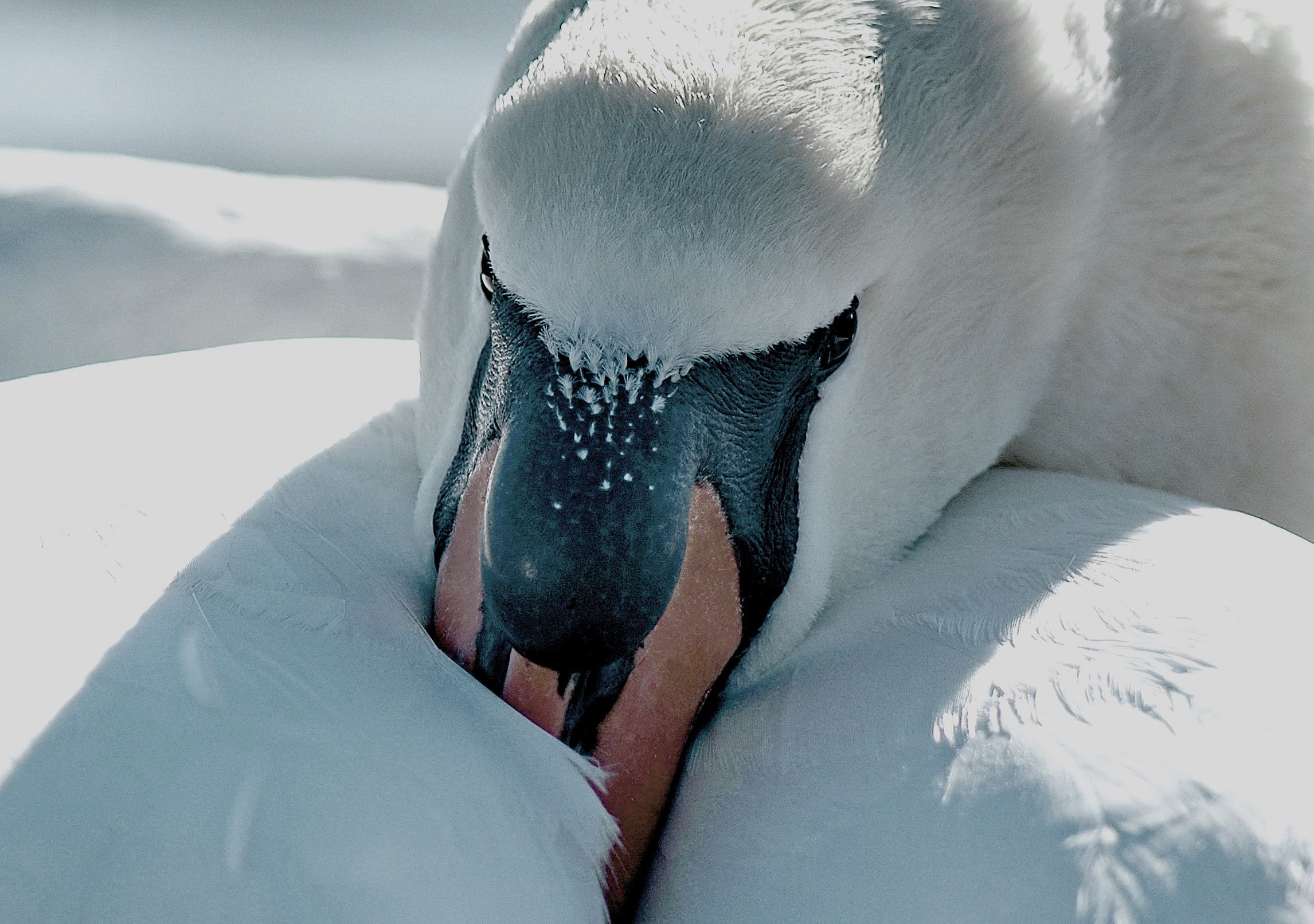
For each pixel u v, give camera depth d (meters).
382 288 8.49
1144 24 5.76
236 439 4.91
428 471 4.79
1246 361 5.89
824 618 4.75
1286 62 5.77
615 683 4.23
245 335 8.34
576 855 3.90
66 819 3.56
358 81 18.61
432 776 3.76
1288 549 4.53
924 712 4.03
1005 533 4.92
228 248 8.48
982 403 5.22
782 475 4.55
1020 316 5.30
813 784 4.01
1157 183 5.71
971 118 4.93
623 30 4.21
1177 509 4.82
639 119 4.05
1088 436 5.88
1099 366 5.79
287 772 3.68
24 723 3.70
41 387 5.29
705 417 4.23
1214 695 3.90
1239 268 5.80
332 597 4.17
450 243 5.19
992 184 5.04
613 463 4.04
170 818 3.58
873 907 3.72
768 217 4.09
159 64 18.11
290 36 19.25
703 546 4.31
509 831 3.77
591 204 4.04
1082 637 4.16
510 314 4.24
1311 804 3.69
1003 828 3.73
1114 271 5.73
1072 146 5.20
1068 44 5.32
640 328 4.05
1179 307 5.79
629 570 3.97
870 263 4.48
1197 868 3.61
